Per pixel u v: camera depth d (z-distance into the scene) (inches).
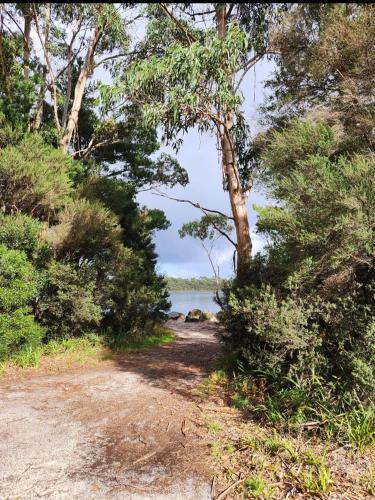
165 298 472.1
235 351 225.0
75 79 601.6
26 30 517.7
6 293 239.5
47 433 141.2
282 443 127.5
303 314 163.3
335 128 183.9
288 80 269.3
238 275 224.8
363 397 140.7
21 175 293.3
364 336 144.9
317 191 154.4
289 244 177.3
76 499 98.0
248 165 340.8
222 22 329.7
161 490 104.0
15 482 105.0
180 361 290.2
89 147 581.6
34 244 290.2
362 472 112.9
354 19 204.1
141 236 480.4
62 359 277.0
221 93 264.4
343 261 153.9
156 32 351.6
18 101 358.0
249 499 100.2
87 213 342.0
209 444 133.3
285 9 273.0
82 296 309.9
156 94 289.9
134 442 135.5
